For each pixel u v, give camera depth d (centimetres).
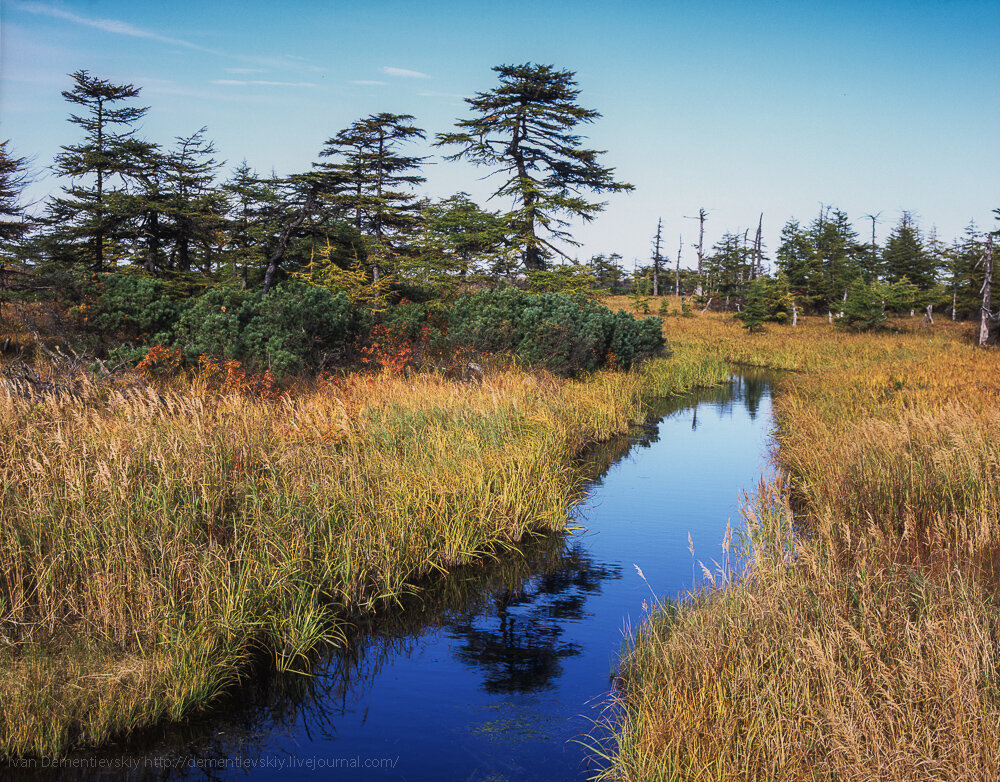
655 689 503
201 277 3091
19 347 1571
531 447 1130
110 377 1162
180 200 3062
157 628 564
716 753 410
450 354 1781
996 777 356
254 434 929
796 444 1338
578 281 3312
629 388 2080
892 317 5231
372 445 1020
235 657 577
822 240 6194
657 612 691
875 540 709
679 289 8138
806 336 4328
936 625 467
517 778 459
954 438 927
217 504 732
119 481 702
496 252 3253
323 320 1591
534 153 3469
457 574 827
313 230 2506
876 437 1034
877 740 389
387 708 555
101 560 609
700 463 1398
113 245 3056
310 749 495
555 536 963
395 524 811
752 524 798
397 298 2858
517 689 583
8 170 1955
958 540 703
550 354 1931
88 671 523
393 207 3291
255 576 641
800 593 561
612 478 1281
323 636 638
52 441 788
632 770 437
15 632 551
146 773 463
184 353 1370
